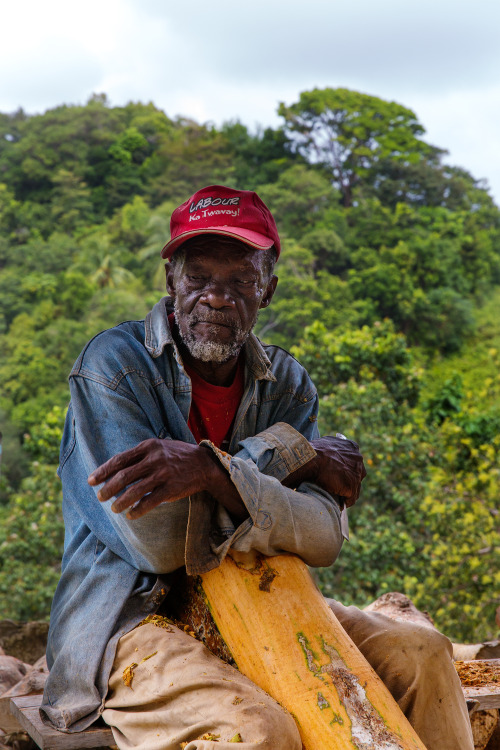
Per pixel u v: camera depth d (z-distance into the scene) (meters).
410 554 11.12
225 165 79.81
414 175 76.44
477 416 12.76
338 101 78.50
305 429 2.61
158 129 93.06
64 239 69.75
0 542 13.51
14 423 47.00
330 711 1.94
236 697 1.90
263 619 2.06
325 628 2.09
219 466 2.07
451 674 2.22
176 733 1.92
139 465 1.93
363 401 12.39
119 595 2.19
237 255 2.31
